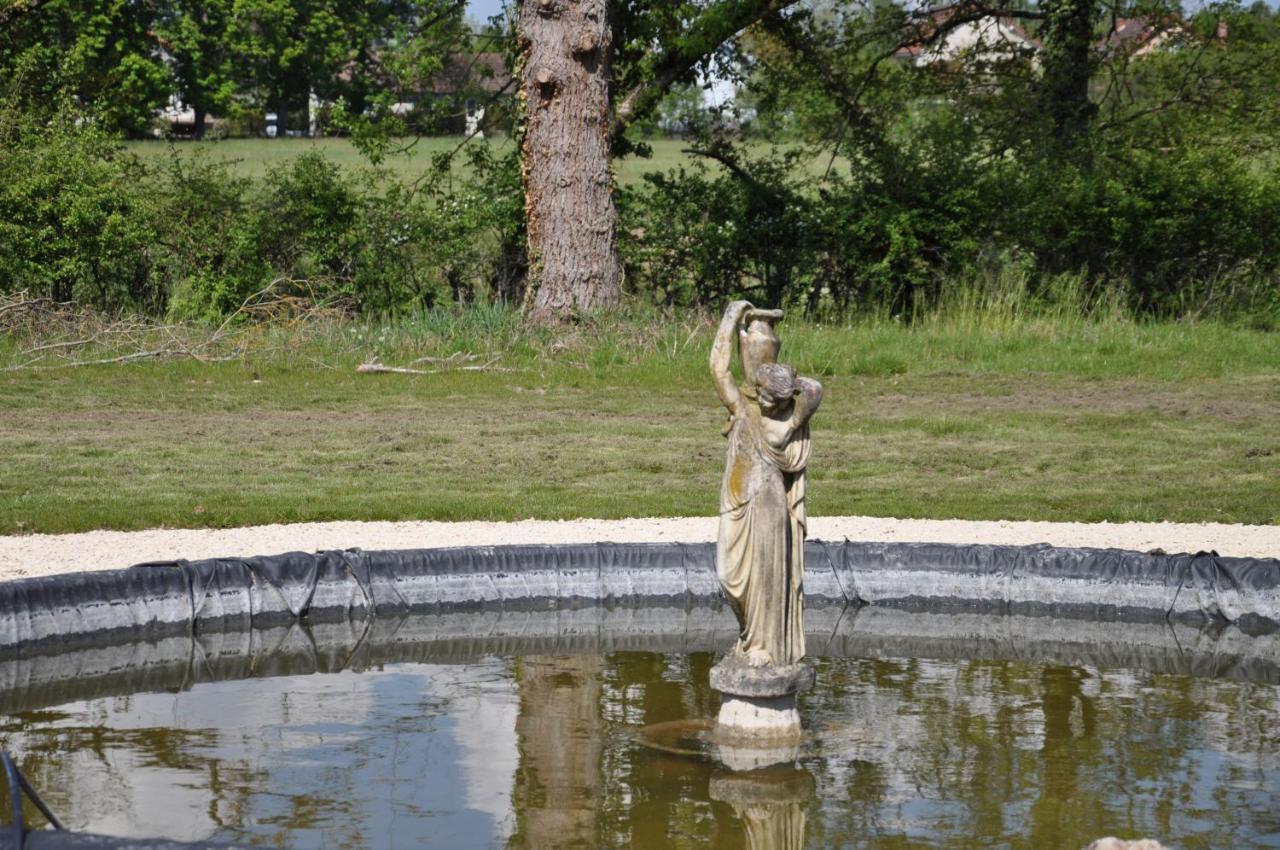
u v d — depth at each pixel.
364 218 23.41
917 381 17.47
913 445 13.56
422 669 7.01
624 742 5.66
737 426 5.72
